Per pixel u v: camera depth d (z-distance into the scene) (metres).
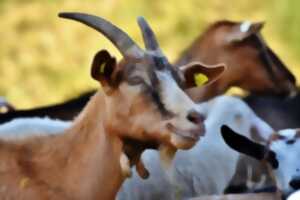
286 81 18.97
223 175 15.95
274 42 34.12
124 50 11.97
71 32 33.81
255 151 14.09
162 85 11.72
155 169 15.27
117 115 11.83
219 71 12.46
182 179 15.56
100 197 12.20
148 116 11.69
